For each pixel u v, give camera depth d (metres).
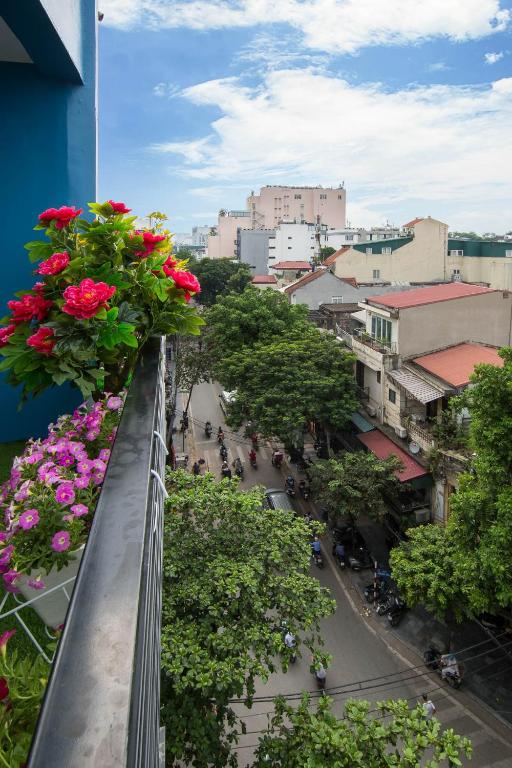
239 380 20.16
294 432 19.89
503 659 12.87
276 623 6.04
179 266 3.06
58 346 2.13
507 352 9.53
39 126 4.05
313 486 17.33
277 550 6.30
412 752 4.70
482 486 9.75
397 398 18.08
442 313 18.27
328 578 16.55
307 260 64.88
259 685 12.15
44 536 2.16
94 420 2.74
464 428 15.01
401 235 50.47
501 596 9.13
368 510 16.48
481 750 10.62
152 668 1.12
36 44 3.46
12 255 3.97
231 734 5.68
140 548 1.13
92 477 2.40
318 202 90.44
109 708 0.77
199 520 6.64
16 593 2.25
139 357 2.62
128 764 0.69
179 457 22.77
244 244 70.00
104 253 2.77
